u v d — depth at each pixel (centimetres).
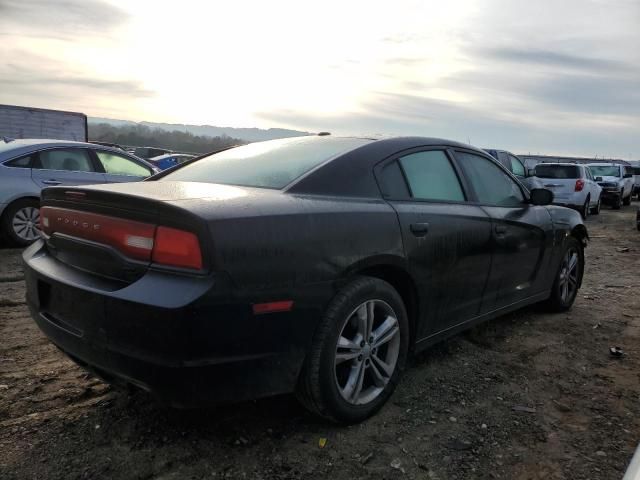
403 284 319
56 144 786
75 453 253
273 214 248
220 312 226
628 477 170
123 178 841
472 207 373
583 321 495
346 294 271
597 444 279
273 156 335
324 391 267
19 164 747
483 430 291
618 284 670
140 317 224
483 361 388
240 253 231
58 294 262
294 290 248
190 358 222
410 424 294
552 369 378
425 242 318
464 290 362
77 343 250
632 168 3039
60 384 324
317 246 258
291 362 252
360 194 299
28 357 364
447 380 352
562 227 488
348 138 349
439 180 359
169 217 231
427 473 251
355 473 249
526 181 1483
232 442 269
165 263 231
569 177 1642
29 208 754
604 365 388
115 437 268
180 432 275
